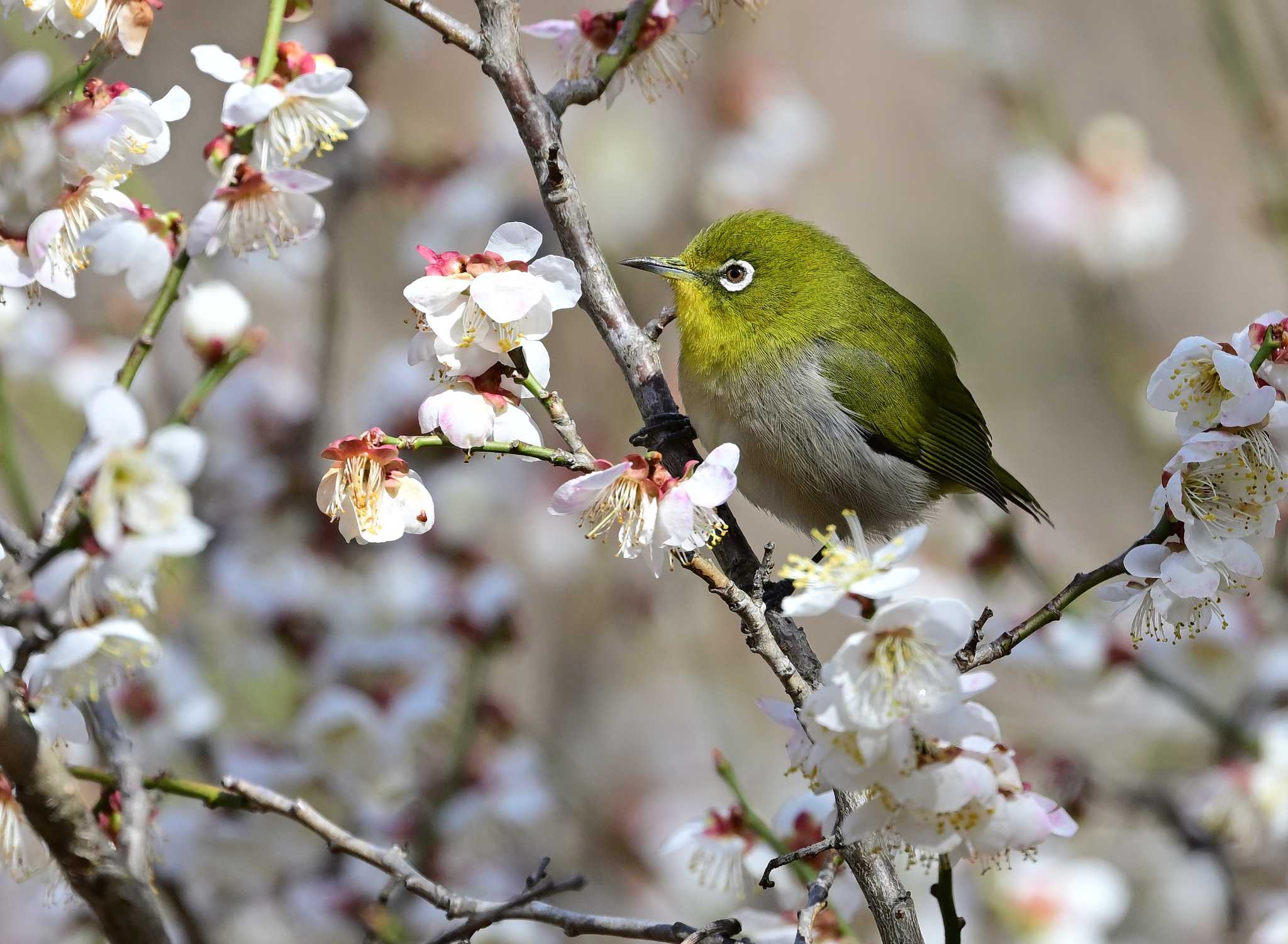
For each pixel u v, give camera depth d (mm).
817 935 7105
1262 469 5539
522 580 13547
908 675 4750
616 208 14648
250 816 9031
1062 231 15406
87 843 4719
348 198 12000
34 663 5062
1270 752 10359
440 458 11531
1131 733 11844
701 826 7547
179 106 5613
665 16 7723
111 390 4484
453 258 5945
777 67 17594
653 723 15070
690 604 15070
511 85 7426
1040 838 4949
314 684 9734
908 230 20766
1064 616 10977
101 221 5230
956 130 19172
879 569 4867
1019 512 14969
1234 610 10938
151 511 4461
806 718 4902
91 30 5855
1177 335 18359
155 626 9703
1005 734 11617
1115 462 18922
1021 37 16625
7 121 5148
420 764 9844
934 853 5324
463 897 6082
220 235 5270
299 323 12672
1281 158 13984
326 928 9008
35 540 4910
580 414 14492
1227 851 10578
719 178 14836
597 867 12586
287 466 11383
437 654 9734
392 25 11969
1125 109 19594
